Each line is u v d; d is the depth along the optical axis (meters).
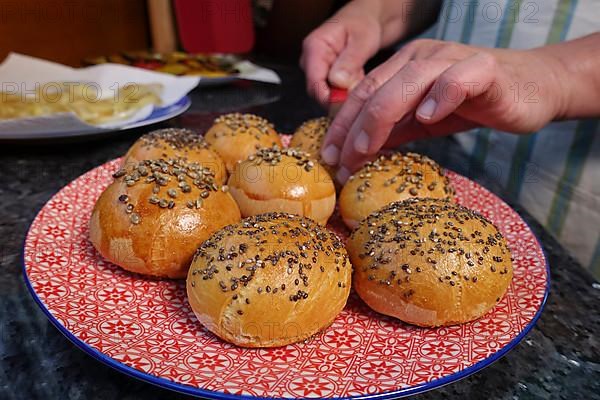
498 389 0.27
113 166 0.42
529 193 0.51
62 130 0.46
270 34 0.81
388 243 0.31
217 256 0.29
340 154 0.40
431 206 0.33
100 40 0.72
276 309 0.28
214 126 0.45
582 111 0.42
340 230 0.39
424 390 0.26
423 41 0.40
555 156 0.49
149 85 0.55
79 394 0.26
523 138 0.50
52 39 0.66
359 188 0.38
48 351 0.28
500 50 0.40
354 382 0.26
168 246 0.32
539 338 0.30
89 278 0.31
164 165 0.34
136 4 0.75
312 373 0.26
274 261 0.28
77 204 0.37
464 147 0.56
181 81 0.57
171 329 0.29
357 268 0.31
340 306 0.29
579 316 0.32
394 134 0.44
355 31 0.55
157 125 0.53
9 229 0.37
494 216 0.39
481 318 0.30
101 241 0.32
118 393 0.26
